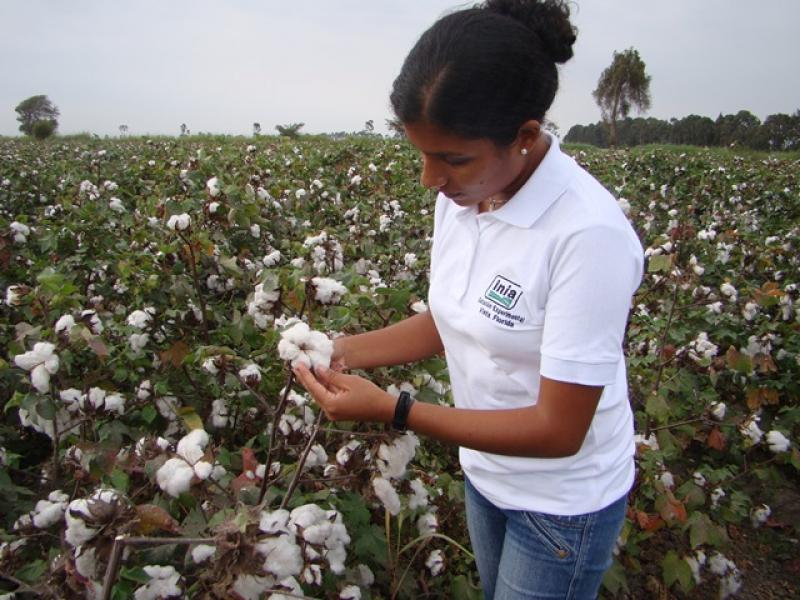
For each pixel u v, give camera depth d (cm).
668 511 266
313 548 133
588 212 119
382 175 789
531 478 148
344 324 196
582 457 145
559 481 146
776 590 299
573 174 125
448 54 109
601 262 117
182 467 135
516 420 127
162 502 154
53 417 185
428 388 198
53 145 1777
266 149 1205
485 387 143
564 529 148
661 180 1177
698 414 352
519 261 127
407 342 173
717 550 290
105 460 179
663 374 365
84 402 198
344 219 563
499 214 128
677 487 327
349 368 171
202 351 199
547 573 153
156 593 128
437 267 152
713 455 369
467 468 167
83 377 224
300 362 136
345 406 132
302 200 561
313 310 201
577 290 119
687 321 436
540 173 123
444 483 253
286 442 176
